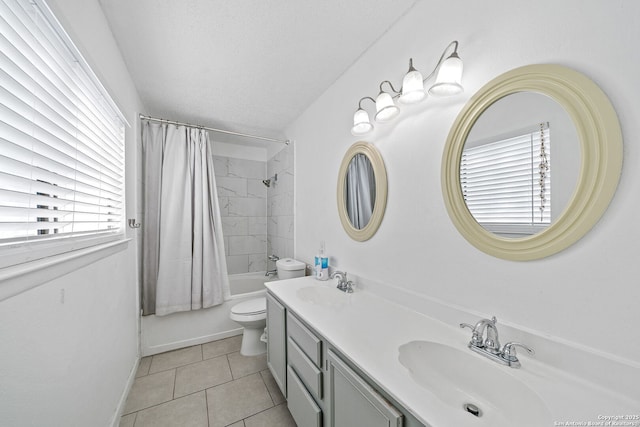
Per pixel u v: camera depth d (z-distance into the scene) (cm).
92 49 99
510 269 82
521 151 79
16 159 61
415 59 115
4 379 52
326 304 127
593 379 63
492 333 79
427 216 110
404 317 110
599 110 62
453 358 84
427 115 110
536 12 75
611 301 61
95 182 111
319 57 152
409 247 119
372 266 143
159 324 206
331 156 184
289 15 119
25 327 59
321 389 100
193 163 229
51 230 81
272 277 302
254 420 133
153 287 210
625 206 59
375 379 67
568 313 69
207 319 224
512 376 69
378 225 137
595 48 64
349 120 163
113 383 122
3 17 58
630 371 58
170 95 195
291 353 128
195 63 155
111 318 120
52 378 70
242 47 141
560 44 70
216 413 138
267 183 327
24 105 62
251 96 199
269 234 329
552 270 72
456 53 88
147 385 161
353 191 158
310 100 207
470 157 93
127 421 131
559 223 69
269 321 163
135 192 179
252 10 115
